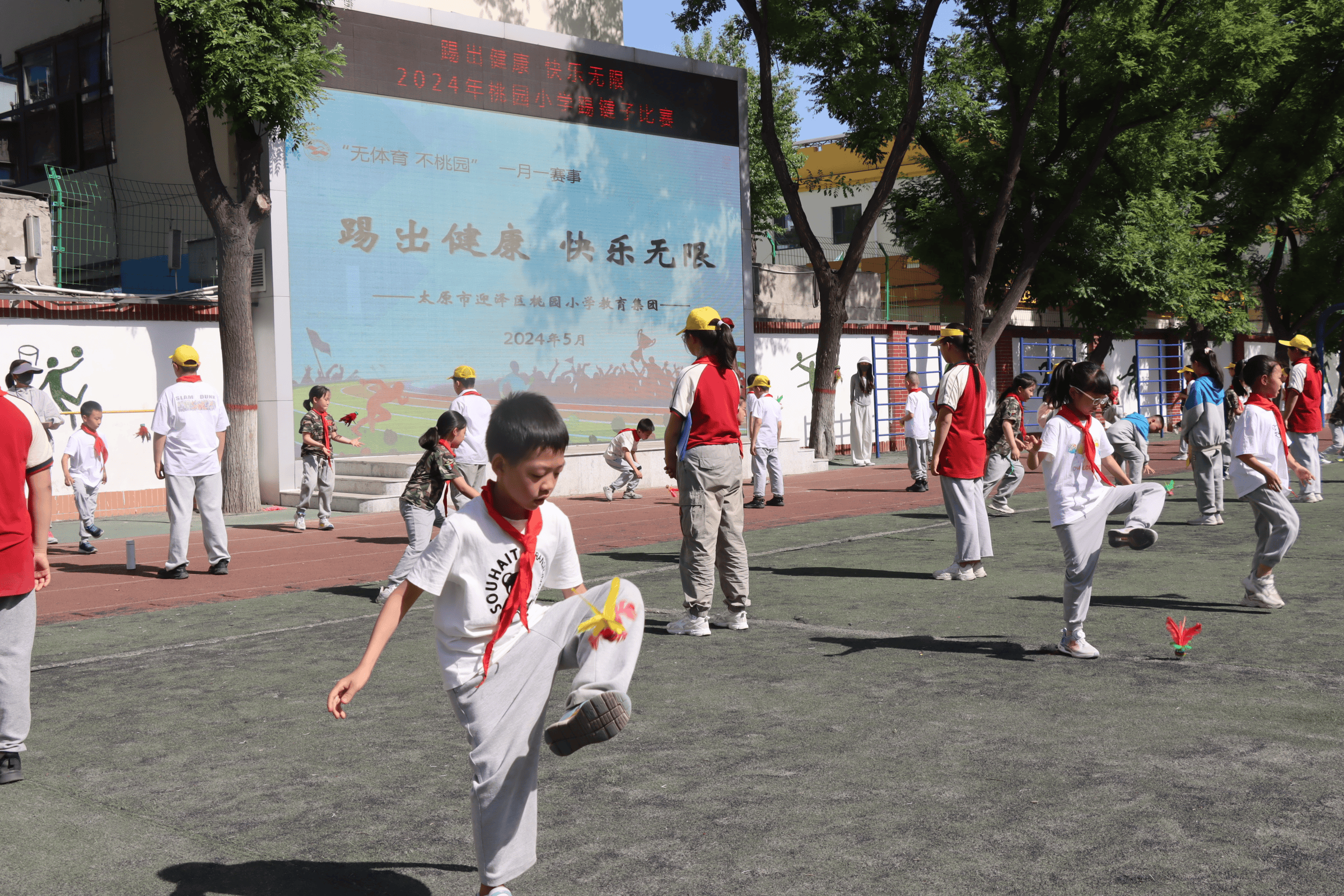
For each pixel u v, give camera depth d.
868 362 24.02
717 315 7.23
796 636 6.93
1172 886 3.18
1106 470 6.12
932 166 25.50
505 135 19.28
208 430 10.12
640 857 3.51
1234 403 12.24
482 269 18.98
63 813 4.04
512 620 2.90
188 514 10.05
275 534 13.46
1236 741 4.56
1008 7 22.84
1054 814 3.78
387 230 17.80
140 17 19.25
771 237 42.28
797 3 21.20
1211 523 12.07
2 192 17.14
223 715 5.35
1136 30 21.48
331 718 5.24
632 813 3.90
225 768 4.53
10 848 3.71
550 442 2.79
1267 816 3.72
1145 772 4.20
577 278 20.31
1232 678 5.61
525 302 19.56
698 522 6.99
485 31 19.02
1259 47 21.92
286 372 16.70
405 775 4.40
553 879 3.35
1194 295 25.45
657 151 21.53
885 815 3.80
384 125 17.77
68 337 15.32
